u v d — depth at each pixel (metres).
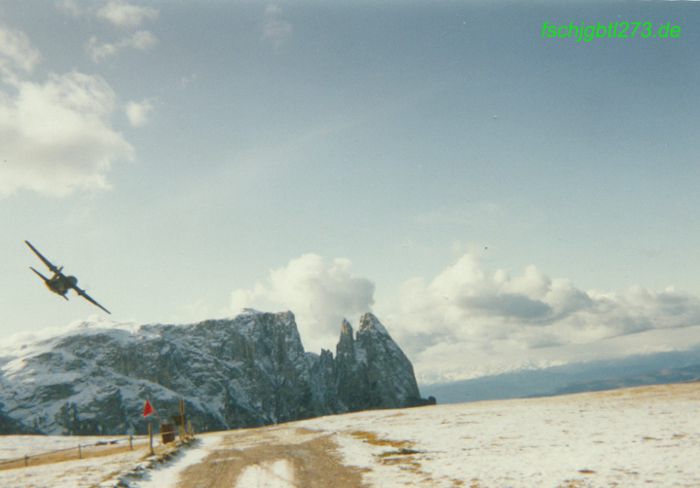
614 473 19.17
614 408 45.69
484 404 73.38
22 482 27.64
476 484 19.02
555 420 40.53
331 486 20.66
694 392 52.78
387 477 21.77
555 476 19.45
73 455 61.94
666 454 21.98
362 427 51.88
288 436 49.19
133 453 43.84
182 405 50.84
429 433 39.22
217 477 24.55
